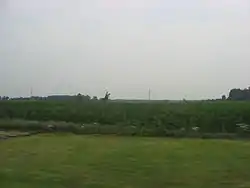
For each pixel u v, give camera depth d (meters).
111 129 31.73
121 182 13.62
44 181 13.52
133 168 15.91
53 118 39.53
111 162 17.11
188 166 16.44
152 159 17.95
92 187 12.91
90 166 16.22
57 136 28.27
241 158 18.38
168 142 24.73
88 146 22.16
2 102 42.34
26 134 29.64
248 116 35.31
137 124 34.69
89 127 32.34
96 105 40.19
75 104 40.88
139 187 13.03
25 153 19.38
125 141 25.05
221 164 16.92
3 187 12.58
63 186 12.95
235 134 30.61
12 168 15.54
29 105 41.50
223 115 35.59
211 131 33.94
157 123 34.69
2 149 20.72
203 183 13.68
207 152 20.09
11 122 34.62
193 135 30.06
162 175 14.72
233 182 13.86
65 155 18.80
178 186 13.25
